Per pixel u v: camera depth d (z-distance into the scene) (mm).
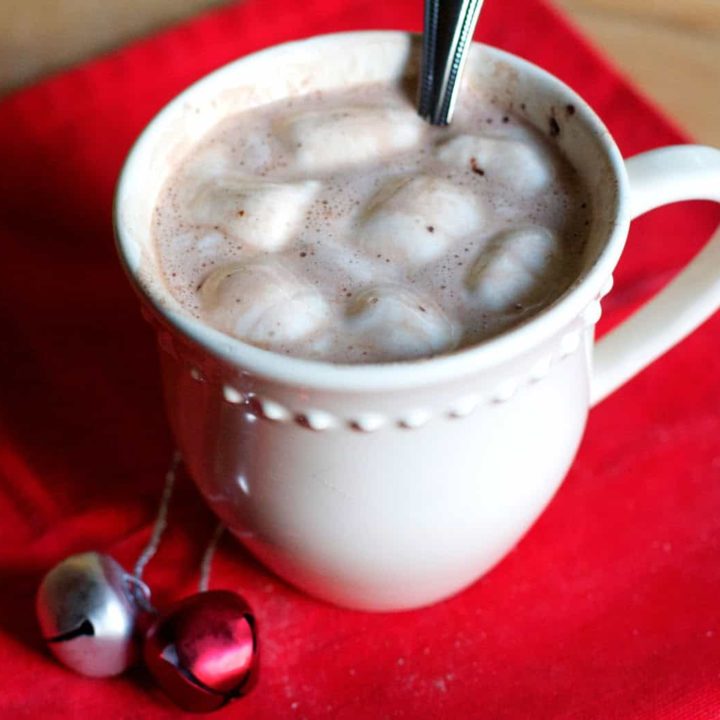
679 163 344
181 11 521
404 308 332
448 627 369
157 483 398
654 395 409
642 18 521
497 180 365
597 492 391
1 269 443
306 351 329
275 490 335
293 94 386
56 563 379
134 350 427
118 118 473
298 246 353
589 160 356
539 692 356
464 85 379
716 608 367
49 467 402
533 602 372
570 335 325
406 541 340
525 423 332
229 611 352
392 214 351
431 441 322
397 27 496
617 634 365
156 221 357
